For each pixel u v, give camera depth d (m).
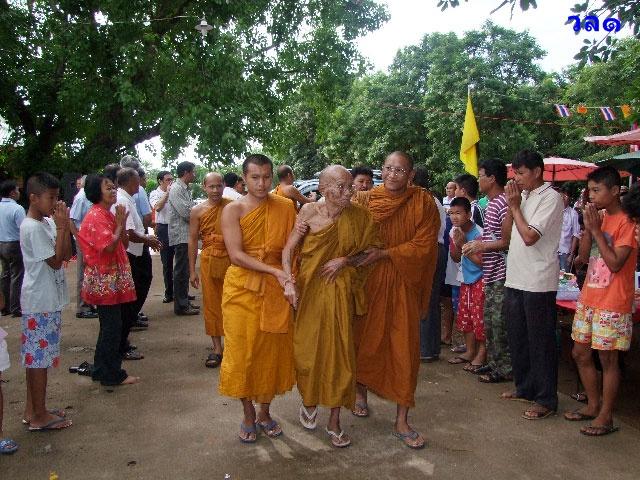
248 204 3.53
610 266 3.53
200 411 4.07
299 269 3.54
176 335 6.18
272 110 15.08
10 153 13.95
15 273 6.89
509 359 4.68
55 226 3.83
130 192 5.46
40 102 12.95
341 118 26.16
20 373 4.88
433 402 4.27
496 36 22.58
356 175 5.22
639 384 4.82
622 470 3.22
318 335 3.37
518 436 3.67
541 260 3.92
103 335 4.49
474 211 5.48
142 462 3.30
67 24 12.01
